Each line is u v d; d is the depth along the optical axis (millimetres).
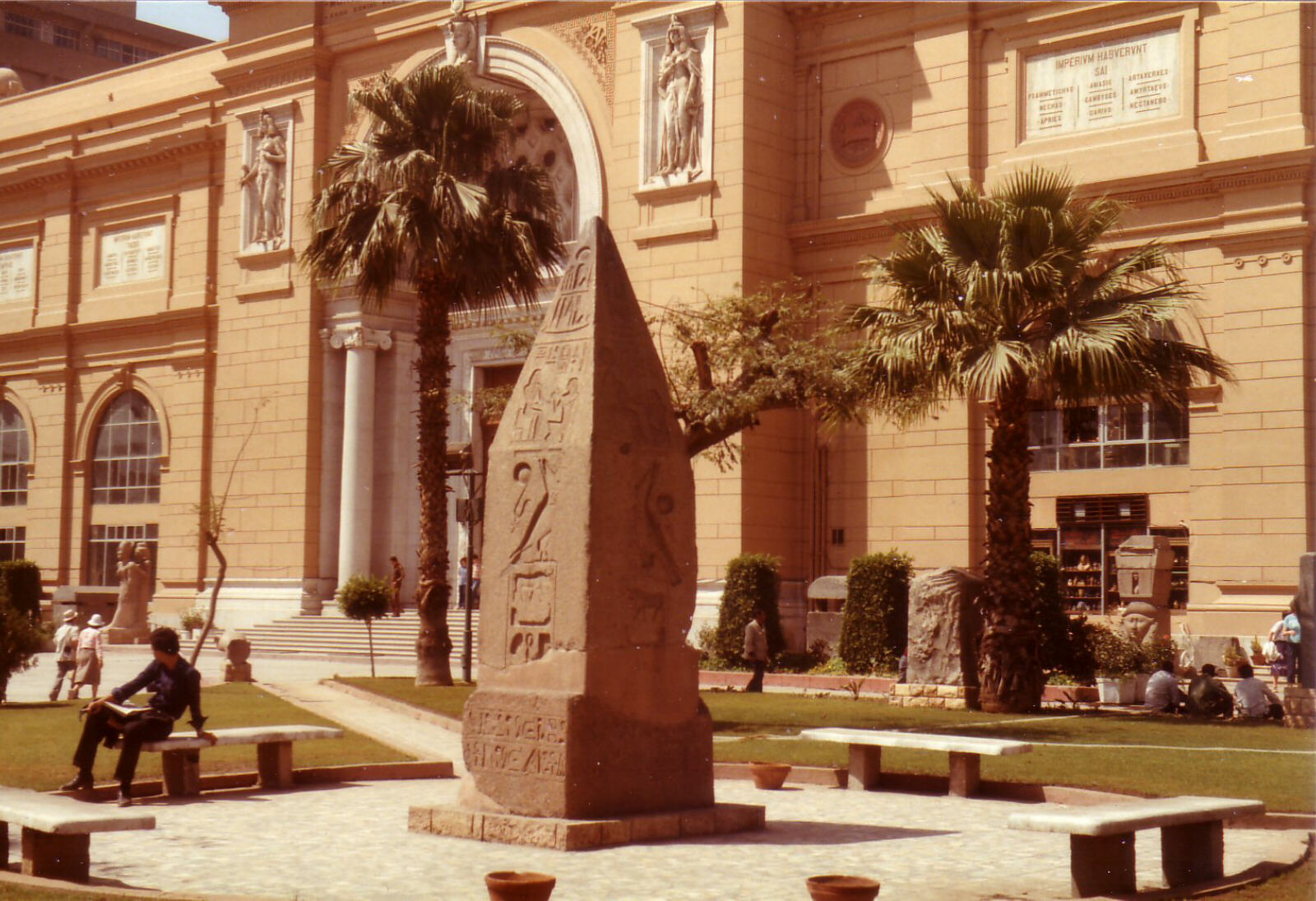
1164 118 31156
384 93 28328
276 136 43594
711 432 22578
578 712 10594
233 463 43781
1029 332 23047
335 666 35656
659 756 11078
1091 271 25469
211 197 46906
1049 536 32281
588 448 10656
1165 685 23031
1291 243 29219
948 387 22906
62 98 51906
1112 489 31469
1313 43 29500
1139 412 31297
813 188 35781
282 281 43031
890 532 33969
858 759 14711
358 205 28062
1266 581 29047
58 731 19188
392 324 41938
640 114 36438
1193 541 30125
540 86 38688
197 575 44969
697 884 9195
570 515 10734
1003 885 9344
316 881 9336
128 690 13492
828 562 34906
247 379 43750
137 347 48469
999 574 23125
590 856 10156
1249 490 29375
